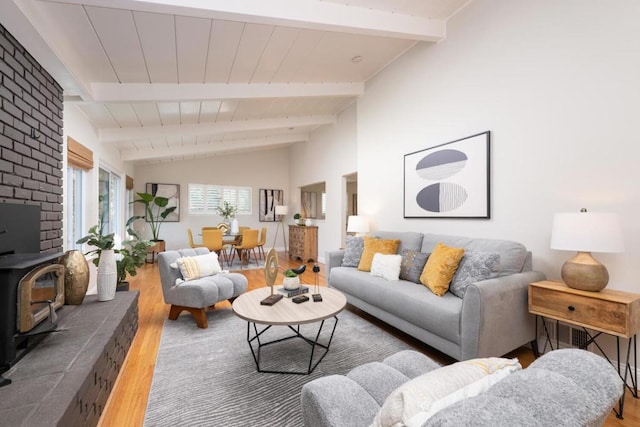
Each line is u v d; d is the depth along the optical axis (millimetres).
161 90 3402
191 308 2961
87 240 2662
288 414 1661
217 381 1980
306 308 2186
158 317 3213
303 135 7652
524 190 2539
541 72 2416
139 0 1916
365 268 3365
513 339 2098
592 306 1777
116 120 4145
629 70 1945
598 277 1826
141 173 7465
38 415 1083
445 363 2219
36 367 1415
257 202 8750
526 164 2525
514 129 2615
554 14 2330
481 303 1887
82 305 2369
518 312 2115
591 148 2125
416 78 3662
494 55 2770
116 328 1940
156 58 2832
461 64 3084
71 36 2287
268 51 3084
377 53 3762
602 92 2068
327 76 4184
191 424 1582
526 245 2525
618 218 1780
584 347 2121
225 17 2248
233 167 8461
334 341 2615
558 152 2312
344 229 6137
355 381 1171
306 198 8586
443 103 3303
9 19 1777
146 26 2316
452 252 2459
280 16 2393
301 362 2238
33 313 1557
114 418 1617
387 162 4203
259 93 3922
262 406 1727
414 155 3686
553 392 627
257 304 2277
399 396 702
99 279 2488
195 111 4320
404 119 3873
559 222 1941
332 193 6473
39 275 1594
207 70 3258
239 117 5164
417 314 2305
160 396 1815
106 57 2678
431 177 3441
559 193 2307
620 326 1661
